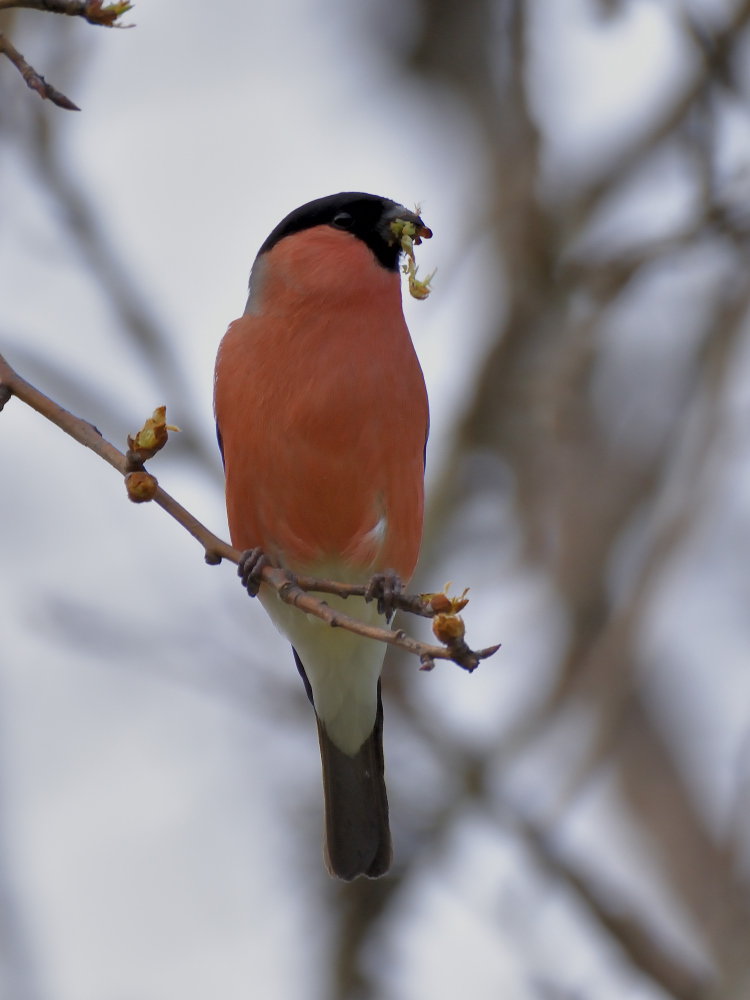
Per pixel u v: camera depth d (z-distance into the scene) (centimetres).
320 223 945
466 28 1588
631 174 1323
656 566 1073
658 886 1265
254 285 960
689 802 1310
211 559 664
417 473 948
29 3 634
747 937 862
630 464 1297
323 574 961
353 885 1214
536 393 1316
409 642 624
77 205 1240
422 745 1160
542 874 1093
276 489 927
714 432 1081
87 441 682
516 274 1336
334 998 1227
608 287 1271
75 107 633
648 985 1059
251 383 920
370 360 916
